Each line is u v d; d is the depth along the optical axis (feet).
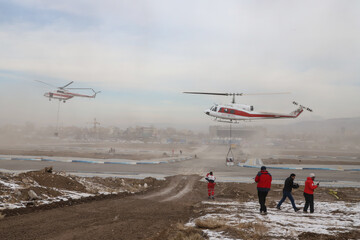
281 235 26.05
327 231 27.50
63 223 30.96
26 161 152.76
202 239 24.76
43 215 33.99
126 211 39.73
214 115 107.65
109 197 51.80
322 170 144.36
